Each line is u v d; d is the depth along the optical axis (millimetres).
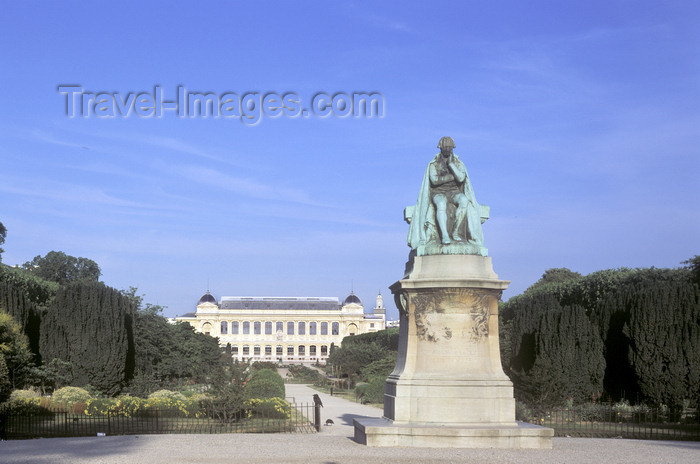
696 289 51125
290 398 77250
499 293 31078
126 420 44219
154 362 86188
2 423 36625
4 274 84250
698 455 27938
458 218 31672
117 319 65062
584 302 82625
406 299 30984
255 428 40750
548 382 48969
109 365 63188
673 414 48469
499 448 28578
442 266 30875
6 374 43219
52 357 62750
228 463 25453
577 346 55625
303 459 26062
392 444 29094
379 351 121125
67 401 49906
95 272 188500
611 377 57500
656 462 26016
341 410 58938
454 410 29734
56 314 63469
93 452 28406
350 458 26094
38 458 26922
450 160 32344
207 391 43719
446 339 30469
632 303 53250
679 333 50406
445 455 26641
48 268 179625
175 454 27688
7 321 50812
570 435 37062
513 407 29922
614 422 45625
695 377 49250
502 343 67875
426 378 30109
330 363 144125
